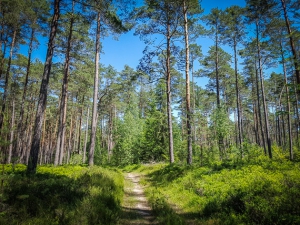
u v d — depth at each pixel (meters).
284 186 7.05
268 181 7.75
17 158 7.55
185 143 22.72
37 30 22.42
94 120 17.52
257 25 22.28
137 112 39.91
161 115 27.98
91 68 23.81
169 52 19.61
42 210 5.30
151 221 6.70
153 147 30.11
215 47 27.80
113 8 12.76
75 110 42.16
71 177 10.09
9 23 20.95
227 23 24.39
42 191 6.32
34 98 39.09
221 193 8.01
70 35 19.39
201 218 6.57
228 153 18.97
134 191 11.86
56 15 11.48
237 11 23.44
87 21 12.91
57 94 35.53
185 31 17.70
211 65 28.97
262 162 14.79
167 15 17.56
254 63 27.53
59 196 6.44
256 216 5.54
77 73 23.06
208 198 8.09
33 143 10.16
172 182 12.35
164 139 28.88
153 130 29.70
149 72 19.23
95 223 5.34
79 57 21.05
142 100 47.38
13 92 33.19
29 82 33.72
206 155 19.75
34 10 20.80
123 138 33.16
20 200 5.65
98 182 9.34
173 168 15.38
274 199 5.99
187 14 18.00
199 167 14.51
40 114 10.45
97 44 18.36
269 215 5.33
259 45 22.52
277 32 21.38
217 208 6.88
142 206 8.66
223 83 34.62
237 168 12.73
